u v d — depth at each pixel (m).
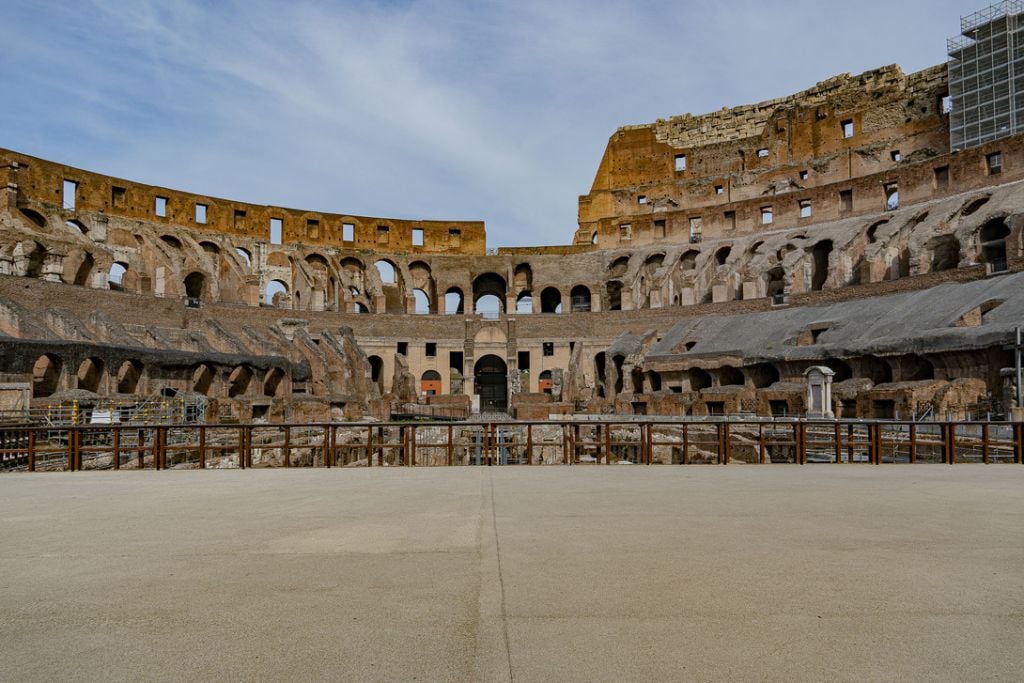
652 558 10.20
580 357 73.19
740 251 76.25
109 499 15.69
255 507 14.49
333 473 20.62
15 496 16.19
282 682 6.26
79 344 43.25
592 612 7.98
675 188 92.88
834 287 64.00
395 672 6.45
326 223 87.06
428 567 9.78
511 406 65.94
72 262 61.81
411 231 90.12
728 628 7.50
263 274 82.50
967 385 36.94
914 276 56.56
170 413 41.34
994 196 58.25
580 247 88.88
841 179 82.62
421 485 17.70
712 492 16.23
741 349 55.56
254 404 50.84
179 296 68.56
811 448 31.97
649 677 6.34
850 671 6.47
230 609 8.12
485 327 81.62
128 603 8.35
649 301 82.62
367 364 68.94
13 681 6.28
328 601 8.38
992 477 19.02
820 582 9.06
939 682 6.24
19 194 63.94
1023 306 40.75
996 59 70.25
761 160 89.19
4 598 8.55
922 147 77.94
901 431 32.81
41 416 35.69
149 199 75.56
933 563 9.90
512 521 12.83
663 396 54.62
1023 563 9.93
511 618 7.80
